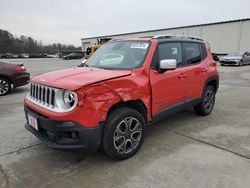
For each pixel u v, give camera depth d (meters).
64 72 3.64
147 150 3.72
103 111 3.05
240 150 3.71
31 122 3.41
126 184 2.88
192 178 2.97
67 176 3.06
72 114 2.87
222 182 2.88
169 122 5.02
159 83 3.83
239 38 30.59
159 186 2.83
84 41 64.00
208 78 5.19
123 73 3.41
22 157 3.56
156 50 3.92
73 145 2.98
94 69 3.77
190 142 4.02
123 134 3.34
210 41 34.28
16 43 77.25
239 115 5.54
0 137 4.30
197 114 5.49
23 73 8.68
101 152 3.65
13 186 2.87
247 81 11.47
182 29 38.34
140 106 3.63
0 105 6.72
